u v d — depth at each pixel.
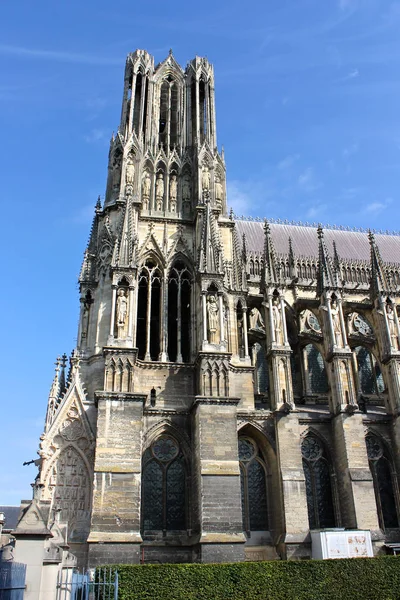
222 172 60.34
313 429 53.09
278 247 74.94
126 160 57.12
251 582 35.88
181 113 64.12
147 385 49.19
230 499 42.56
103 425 43.47
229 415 45.31
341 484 50.78
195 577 34.91
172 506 45.81
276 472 49.31
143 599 33.44
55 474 45.59
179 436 47.69
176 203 57.84
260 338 62.22
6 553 30.00
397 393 55.03
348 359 54.69
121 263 50.00
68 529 43.59
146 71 63.81
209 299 49.81
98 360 49.41
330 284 58.81
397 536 51.22
